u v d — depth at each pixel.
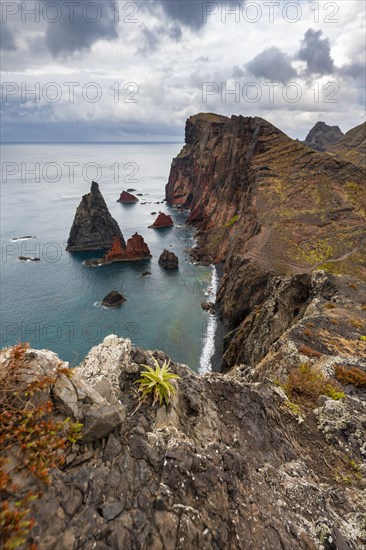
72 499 6.15
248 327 51.94
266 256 67.62
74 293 78.06
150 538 6.24
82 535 5.78
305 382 17.66
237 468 8.49
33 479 6.05
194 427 10.23
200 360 55.56
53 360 7.91
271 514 7.96
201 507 7.16
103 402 7.92
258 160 113.88
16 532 5.28
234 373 25.12
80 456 7.09
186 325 65.75
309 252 68.88
